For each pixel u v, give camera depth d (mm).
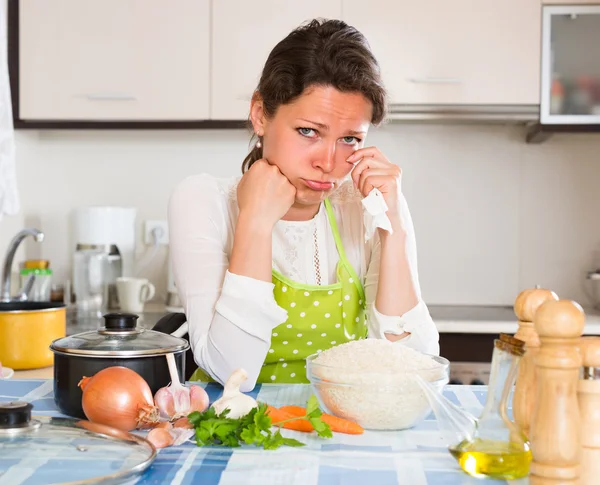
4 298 2166
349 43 1257
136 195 3047
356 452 904
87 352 1053
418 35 2693
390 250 1382
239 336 1237
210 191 1485
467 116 2703
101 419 992
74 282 2836
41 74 2725
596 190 2982
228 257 1489
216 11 2713
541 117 2695
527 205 2998
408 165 3004
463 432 856
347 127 1260
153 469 832
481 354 2512
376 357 1052
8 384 1304
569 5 2676
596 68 2691
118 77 2725
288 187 1292
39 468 761
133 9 2715
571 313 746
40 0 2719
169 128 2734
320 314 1499
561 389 750
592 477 763
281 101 1262
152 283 3047
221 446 925
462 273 3012
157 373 1083
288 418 1014
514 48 2686
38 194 3041
